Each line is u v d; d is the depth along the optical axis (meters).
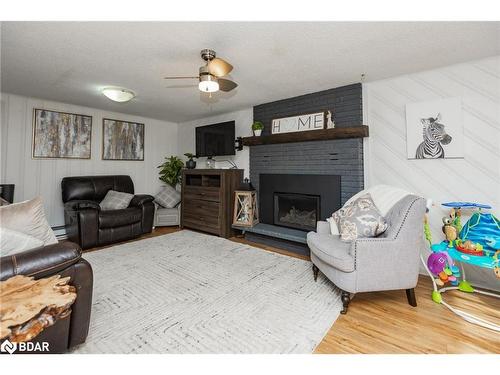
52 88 3.11
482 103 2.17
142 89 3.13
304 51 2.08
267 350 1.37
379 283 1.74
